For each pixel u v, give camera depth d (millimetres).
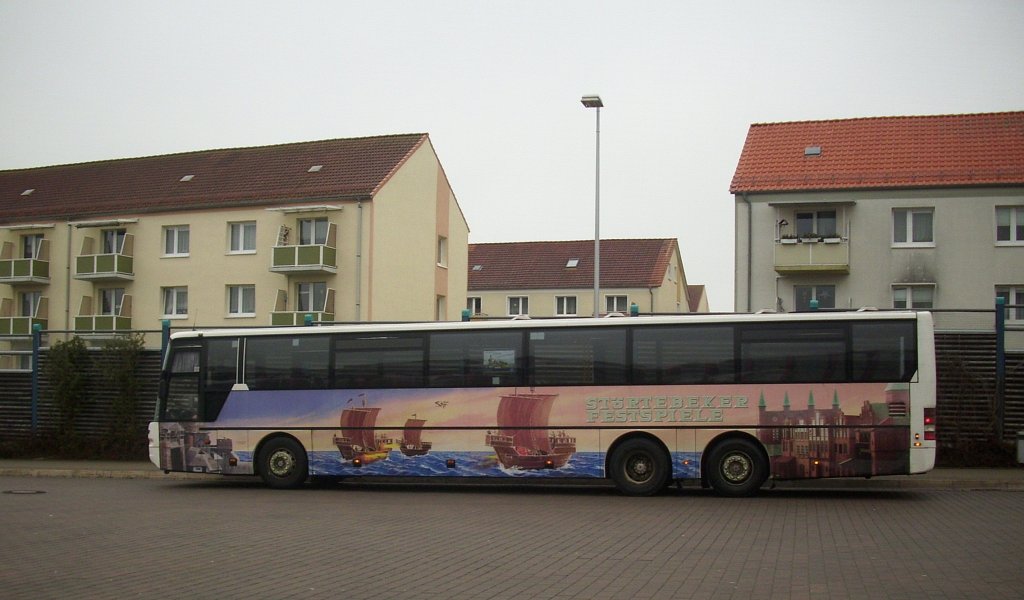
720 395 16672
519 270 67062
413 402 18062
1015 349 20000
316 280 42531
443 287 49188
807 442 16281
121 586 8812
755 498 16484
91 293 46688
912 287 35062
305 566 9797
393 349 18312
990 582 8711
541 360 17531
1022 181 33844
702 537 11742
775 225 36250
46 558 10406
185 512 14797
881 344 16203
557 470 17234
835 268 35250
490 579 9016
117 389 25094
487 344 17844
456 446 17750
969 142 36344
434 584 8797
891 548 10758
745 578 8984
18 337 26484
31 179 52062
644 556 10305
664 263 65125
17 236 48625
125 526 13070
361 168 44406
